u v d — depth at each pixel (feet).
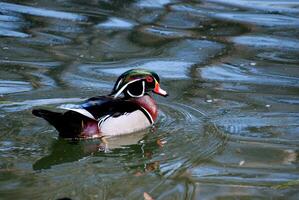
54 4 68.13
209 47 55.16
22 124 38.06
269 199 29.71
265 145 36.63
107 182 31.07
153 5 69.31
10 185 30.14
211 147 36.32
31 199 28.63
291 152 35.55
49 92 43.45
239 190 30.60
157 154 35.37
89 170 32.58
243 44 56.18
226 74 48.83
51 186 30.17
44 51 52.60
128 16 64.39
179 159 34.63
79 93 43.52
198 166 33.63
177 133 38.47
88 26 60.29
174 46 55.21
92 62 50.42
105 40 56.24
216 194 30.07
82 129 37.35
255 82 47.34
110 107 38.55
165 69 49.42
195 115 41.29
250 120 40.45
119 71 48.55
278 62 51.78
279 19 64.34
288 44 56.34
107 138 38.14
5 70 47.62
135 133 38.96
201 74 48.62
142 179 31.60
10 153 34.14
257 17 65.00
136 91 40.96
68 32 58.18
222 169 33.22
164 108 42.39
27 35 56.75
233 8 68.64
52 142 36.01
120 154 35.42
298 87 46.39
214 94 44.83
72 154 34.88
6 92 43.09
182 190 30.40
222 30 60.23
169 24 61.82
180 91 45.32
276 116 41.11
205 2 71.26
